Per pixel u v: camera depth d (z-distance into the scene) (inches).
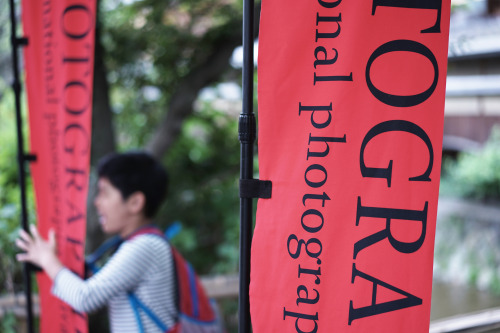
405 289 48.7
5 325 107.8
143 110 214.4
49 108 86.9
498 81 180.7
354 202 51.2
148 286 73.4
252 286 56.9
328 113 52.2
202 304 79.7
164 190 80.7
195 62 189.3
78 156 80.7
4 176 144.6
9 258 113.8
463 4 196.1
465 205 315.9
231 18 179.6
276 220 55.4
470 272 244.1
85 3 77.7
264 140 55.8
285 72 54.2
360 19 50.5
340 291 51.9
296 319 54.2
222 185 236.4
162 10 180.1
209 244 227.5
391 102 49.3
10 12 89.2
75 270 82.6
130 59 191.3
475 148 359.9
